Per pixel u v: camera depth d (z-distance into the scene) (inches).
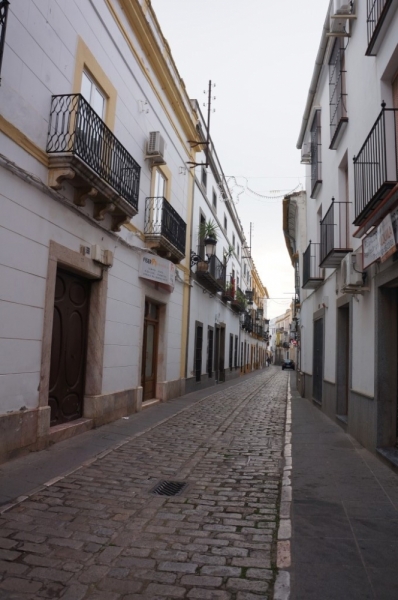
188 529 162.2
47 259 258.1
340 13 327.3
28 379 241.6
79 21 292.2
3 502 177.3
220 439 319.0
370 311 277.1
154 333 501.4
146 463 248.1
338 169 381.7
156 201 444.8
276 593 120.0
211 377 796.6
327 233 390.6
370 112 280.8
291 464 248.1
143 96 414.6
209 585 124.6
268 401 579.2
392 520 169.3
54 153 253.0
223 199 911.7
